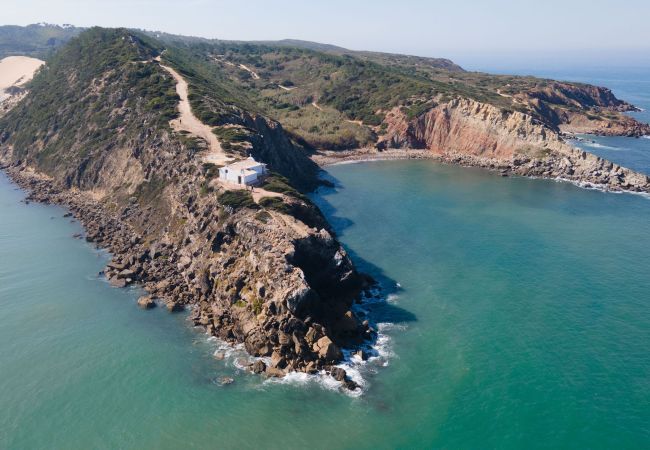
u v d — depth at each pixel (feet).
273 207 288.10
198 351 229.04
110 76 515.09
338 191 471.62
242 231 273.75
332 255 269.64
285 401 198.70
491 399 198.59
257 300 236.22
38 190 442.91
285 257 243.19
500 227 378.32
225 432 184.14
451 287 285.84
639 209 422.82
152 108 438.40
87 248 332.60
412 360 221.87
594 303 266.98
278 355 218.59
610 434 181.16
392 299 272.92
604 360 220.64
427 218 397.80
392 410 194.08
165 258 308.19
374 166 572.92
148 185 377.09
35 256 318.65
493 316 255.70
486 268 309.22
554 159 550.36
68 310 259.19
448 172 549.95
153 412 192.95
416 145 648.38
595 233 366.43
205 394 202.28
